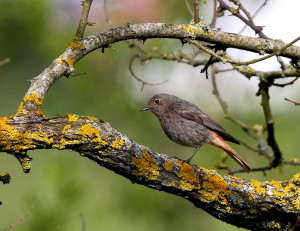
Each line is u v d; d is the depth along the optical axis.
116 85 12.04
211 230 12.10
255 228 8.73
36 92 7.60
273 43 9.25
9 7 11.38
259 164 12.71
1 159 14.21
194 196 8.41
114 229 11.59
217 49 9.10
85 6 8.24
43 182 11.17
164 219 11.93
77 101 11.86
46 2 11.56
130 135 12.45
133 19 11.71
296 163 10.94
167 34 8.62
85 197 11.38
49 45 11.54
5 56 11.83
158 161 8.22
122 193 11.93
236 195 8.45
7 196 13.13
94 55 11.70
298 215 8.50
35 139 7.32
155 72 12.28
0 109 12.55
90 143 7.67
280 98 12.41
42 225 10.92
